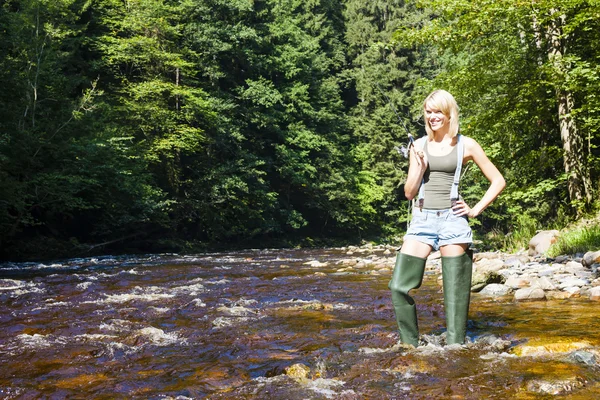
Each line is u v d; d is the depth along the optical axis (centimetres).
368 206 3888
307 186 3503
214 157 2914
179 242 2452
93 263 1413
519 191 1410
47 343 384
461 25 1266
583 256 778
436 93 327
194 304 570
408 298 336
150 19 2553
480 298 543
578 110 1170
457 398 234
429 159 330
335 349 339
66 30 2286
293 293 656
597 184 1336
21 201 1650
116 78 2706
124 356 341
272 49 3506
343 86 4744
